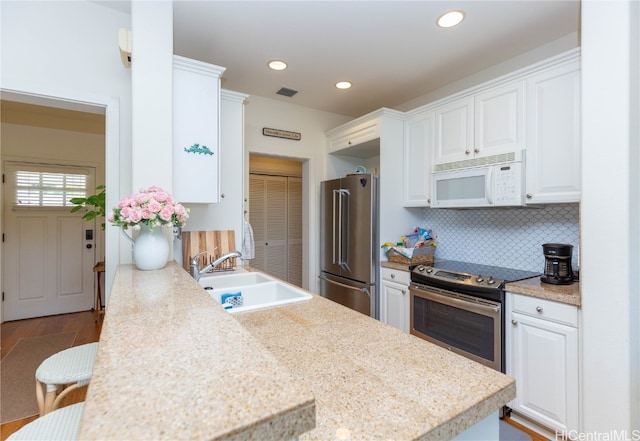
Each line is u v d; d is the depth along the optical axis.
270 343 1.02
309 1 1.91
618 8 1.48
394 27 2.17
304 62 2.66
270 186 5.07
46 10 1.88
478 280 2.13
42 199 3.92
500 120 2.27
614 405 1.49
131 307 0.93
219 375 0.51
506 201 2.19
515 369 1.94
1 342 3.18
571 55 1.89
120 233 2.01
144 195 1.53
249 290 1.84
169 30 1.84
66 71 1.92
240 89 3.21
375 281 3.01
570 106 1.91
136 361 0.56
